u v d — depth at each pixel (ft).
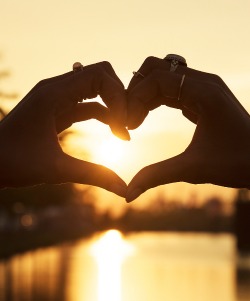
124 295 97.60
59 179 5.82
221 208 574.56
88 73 6.31
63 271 141.59
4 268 144.46
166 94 6.25
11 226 307.17
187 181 5.86
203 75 6.49
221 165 5.92
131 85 6.48
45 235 324.39
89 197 482.28
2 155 5.98
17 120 6.08
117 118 6.22
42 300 85.35
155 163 5.74
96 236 453.17
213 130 5.98
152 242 377.50
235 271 152.87
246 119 6.07
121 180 5.64
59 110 6.20
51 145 5.99
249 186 5.98
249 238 243.81
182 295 97.55
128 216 599.16
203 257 217.15
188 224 596.29
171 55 6.58
